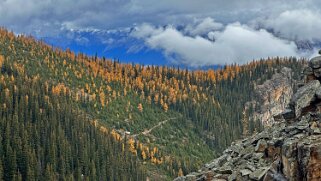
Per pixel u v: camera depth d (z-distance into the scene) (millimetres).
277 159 34219
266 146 37281
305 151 29953
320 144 29750
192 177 40875
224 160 41188
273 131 39250
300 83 40906
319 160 29281
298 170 30484
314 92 36562
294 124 36250
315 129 32656
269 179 32812
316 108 35750
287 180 31094
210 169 41219
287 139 33250
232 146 43062
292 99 38875
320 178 29109
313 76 39125
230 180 36031
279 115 42312
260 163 36000
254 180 34125
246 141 41938
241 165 37344
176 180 41656
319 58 39000
